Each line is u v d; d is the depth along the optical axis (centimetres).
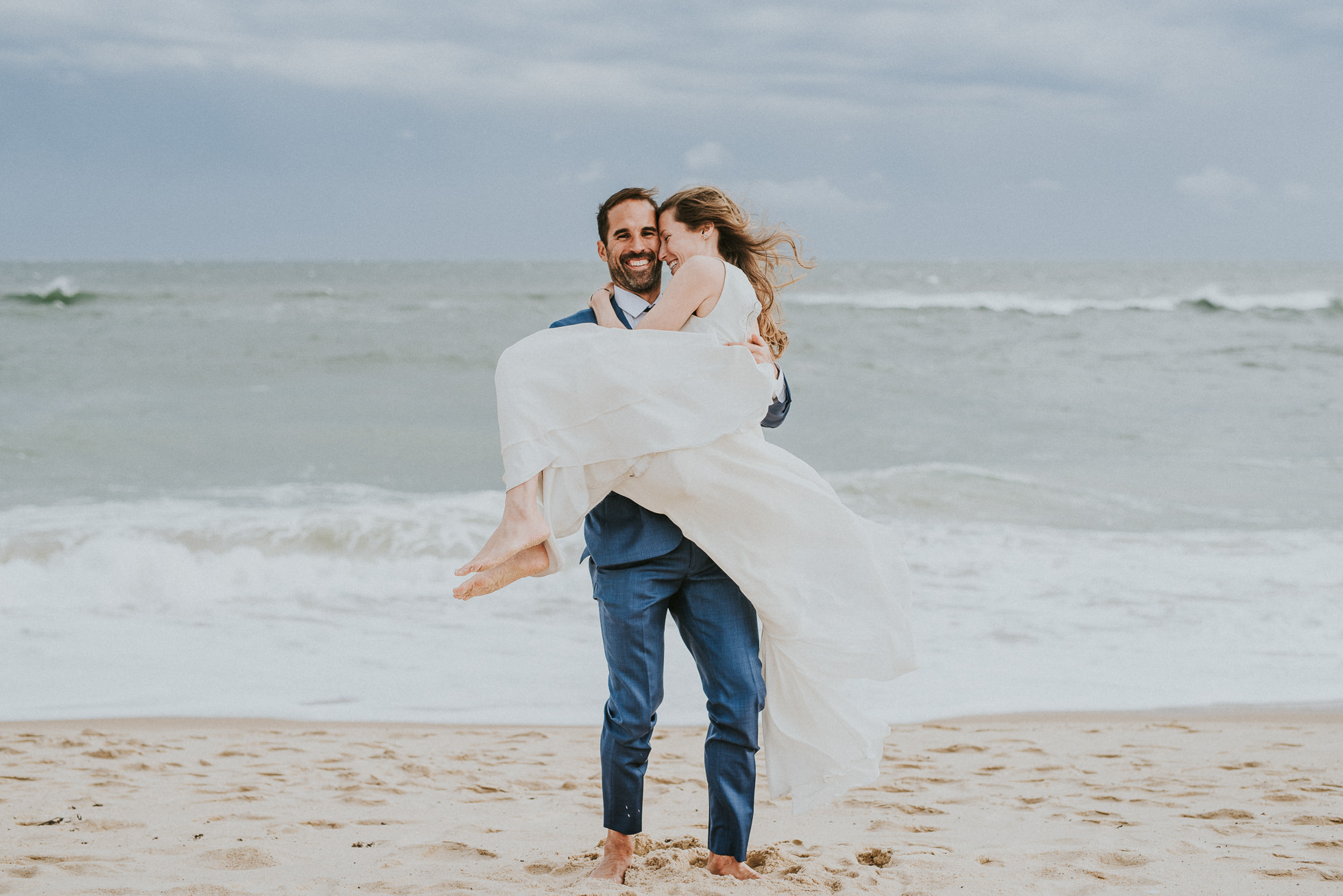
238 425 1451
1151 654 604
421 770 430
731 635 279
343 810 375
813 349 2438
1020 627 656
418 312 3450
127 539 817
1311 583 752
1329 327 2892
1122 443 1416
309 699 539
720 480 267
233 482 1131
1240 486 1142
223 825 353
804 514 275
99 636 644
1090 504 1040
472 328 2838
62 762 435
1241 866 300
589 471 264
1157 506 1038
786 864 301
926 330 2867
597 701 541
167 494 1059
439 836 344
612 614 274
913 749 460
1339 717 504
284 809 375
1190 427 1538
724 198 287
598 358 264
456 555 831
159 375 1917
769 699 287
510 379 263
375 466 1242
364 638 648
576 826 357
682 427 262
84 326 2664
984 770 428
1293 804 371
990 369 2128
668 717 519
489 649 627
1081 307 3494
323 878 295
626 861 289
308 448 1323
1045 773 421
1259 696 536
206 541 834
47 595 729
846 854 314
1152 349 2444
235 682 565
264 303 3628
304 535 848
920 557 835
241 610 709
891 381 1970
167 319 2939
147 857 315
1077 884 286
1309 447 1380
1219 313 3359
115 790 397
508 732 491
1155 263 15525
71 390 1738
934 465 1183
